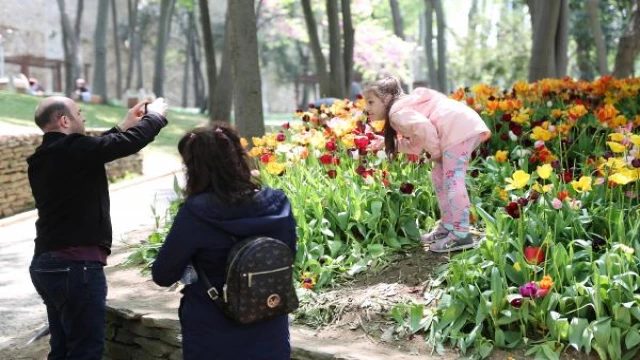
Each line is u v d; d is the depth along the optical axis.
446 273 4.27
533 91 8.28
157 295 4.89
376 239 5.00
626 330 3.63
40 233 3.67
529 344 3.75
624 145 4.94
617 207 4.73
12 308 5.71
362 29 34.38
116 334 4.63
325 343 4.00
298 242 4.90
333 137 6.38
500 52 34.19
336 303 4.38
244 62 8.09
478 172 5.65
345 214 5.12
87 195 3.64
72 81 31.95
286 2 35.22
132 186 11.86
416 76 54.66
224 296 2.79
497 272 3.90
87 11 44.16
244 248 2.78
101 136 3.62
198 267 2.88
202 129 2.95
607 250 3.95
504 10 37.12
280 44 44.44
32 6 42.03
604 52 23.73
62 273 3.60
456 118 4.53
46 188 3.60
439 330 3.94
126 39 44.34
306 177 5.66
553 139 6.43
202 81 43.06
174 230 2.84
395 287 4.44
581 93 8.14
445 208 4.77
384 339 4.02
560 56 14.70
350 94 18.80
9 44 41.03
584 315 3.81
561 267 3.99
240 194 2.88
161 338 4.36
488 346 3.76
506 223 4.46
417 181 5.57
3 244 8.09
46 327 5.17
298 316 4.37
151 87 48.53
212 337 2.83
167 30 42.91
